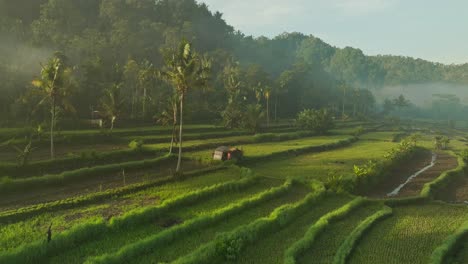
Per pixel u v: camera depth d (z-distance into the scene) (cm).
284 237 2925
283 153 6869
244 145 7912
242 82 13462
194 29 17650
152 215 3100
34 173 4600
